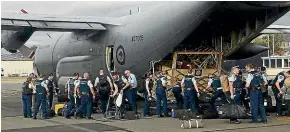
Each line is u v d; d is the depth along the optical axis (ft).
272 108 45.34
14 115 48.11
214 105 42.91
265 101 45.14
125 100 44.21
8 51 63.52
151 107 48.60
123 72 52.70
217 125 37.01
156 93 44.11
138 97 59.52
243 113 37.52
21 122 41.37
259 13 44.88
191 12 44.14
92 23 55.47
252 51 56.18
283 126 36.04
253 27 46.42
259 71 39.34
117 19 56.95
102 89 45.60
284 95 46.75
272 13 43.80
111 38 54.13
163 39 47.03
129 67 51.49
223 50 50.01
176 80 48.62
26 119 43.93
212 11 43.09
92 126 37.70
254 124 37.42
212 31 49.47
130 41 50.83
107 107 44.06
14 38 59.88
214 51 49.73
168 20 46.42
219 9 43.16
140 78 50.90
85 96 43.24
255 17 45.80
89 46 58.44
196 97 43.68
